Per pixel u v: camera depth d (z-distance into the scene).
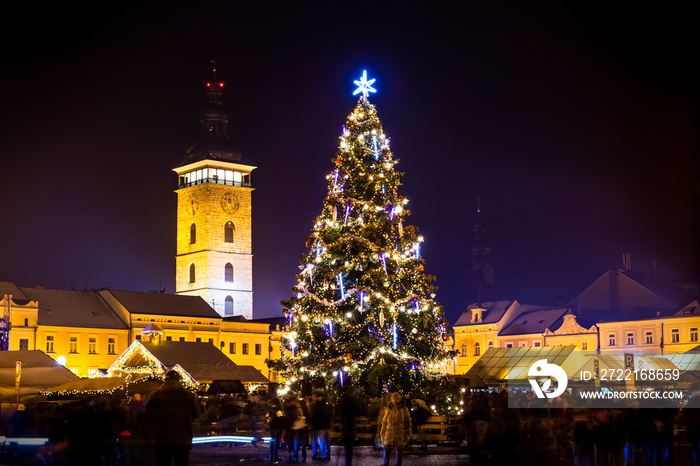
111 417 38.12
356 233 54.72
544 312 151.75
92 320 134.75
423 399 53.66
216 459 42.91
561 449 37.72
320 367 53.84
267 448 51.19
